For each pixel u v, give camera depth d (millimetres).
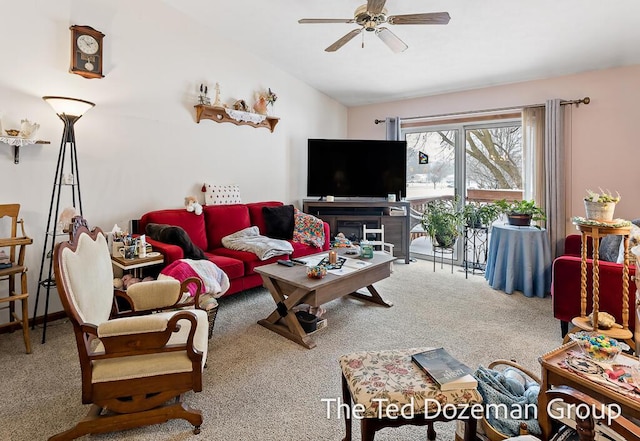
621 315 2363
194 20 3904
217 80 4148
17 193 2848
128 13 3398
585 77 3900
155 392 1627
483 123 4746
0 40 2703
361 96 5477
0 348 2514
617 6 2844
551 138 4004
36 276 2975
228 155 4352
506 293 3738
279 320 2881
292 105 5051
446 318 3074
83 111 2924
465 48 3734
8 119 2770
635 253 1752
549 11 2990
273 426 1737
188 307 2184
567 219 4055
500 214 4355
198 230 3709
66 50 3025
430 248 5379
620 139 3727
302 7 3371
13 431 1685
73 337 2715
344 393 1580
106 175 3346
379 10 2342
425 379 1427
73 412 1830
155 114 3662
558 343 2600
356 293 3652
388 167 5090
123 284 2701
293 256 3861
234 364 2303
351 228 5074
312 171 5027
